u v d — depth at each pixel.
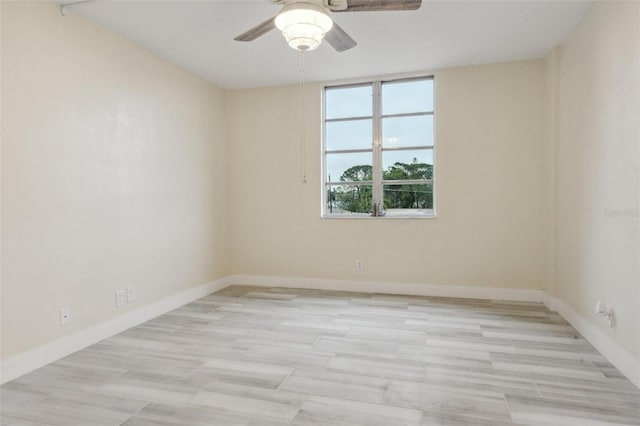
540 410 1.92
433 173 4.25
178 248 3.93
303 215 4.67
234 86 4.71
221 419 1.88
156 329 3.21
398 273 4.36
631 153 2.21
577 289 3.06
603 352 2.56
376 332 3.08
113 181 3.13
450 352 2.66
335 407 1.98
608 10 2.51
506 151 3.98
